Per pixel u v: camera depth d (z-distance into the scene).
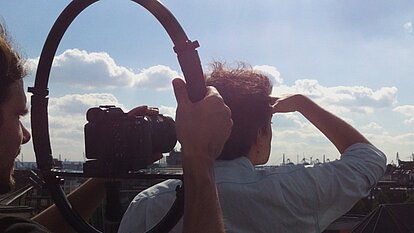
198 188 0.76
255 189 1.20
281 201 1.20
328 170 1.26
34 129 0.90
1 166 0.84
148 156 0.85
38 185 0.93
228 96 1.25
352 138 1.40
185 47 0.77
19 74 0.83
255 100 1.25
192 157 0.77
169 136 0.89
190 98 0.78
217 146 0.78
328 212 1.24
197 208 0.76
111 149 0.85
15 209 1.11
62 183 0.90
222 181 1.21
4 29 0.84
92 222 0.94
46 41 0.87
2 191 0.85
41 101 0.89
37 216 1.16
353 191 1.25
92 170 0.86
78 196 1.17
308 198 1.22
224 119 0.78
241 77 1.28
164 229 0.84
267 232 1.19
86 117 0.87
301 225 1.22
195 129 0.77
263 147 1.31
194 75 0.77
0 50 0.81
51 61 0.89
